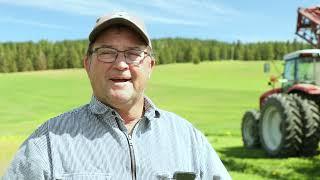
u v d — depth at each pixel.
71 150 2.17
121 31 2.22
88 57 2.33
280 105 10.32
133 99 2.25
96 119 2.24
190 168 2.33
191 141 2.39
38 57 101.62
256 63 87.69
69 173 2.13
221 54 114.81
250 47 113.19
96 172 2.14
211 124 22.31
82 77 68.00
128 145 2.21
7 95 45.28
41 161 2.15
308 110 10.07
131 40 2.23
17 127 15.89
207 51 114.56
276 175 8.39
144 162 2.21
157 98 42.69
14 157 2.21
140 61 2.25
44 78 65.38
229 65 85.44
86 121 2.24
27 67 99.62
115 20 2.19
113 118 2.23
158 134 2.30
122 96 2.21
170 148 2.30
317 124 10.04
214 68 82.00
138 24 2.22
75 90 51.25
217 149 12.31
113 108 2.26
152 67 2.41
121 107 2.25
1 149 10.05
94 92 2.28
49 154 2.17
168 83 60.03
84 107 2.31
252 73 73.62
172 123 2.38
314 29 12.23
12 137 12.82
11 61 98.12
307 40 12.53
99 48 2.22
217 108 33.25
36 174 2.14
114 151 2.19
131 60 2.23
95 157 2.17
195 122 23.53
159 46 112.88
